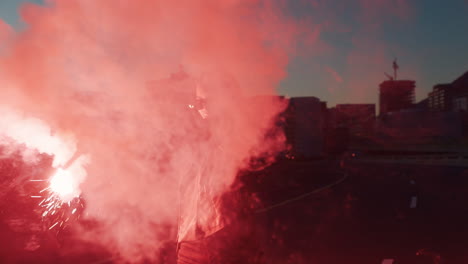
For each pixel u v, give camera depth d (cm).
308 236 648
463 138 5925
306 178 2067
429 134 8431
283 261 492
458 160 3247
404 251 562
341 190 1457
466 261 505
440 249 570
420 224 774
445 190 1408
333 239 637
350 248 578
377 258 526
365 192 1382
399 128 8775
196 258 173
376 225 766
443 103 14125
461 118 8719
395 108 15275
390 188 1527
